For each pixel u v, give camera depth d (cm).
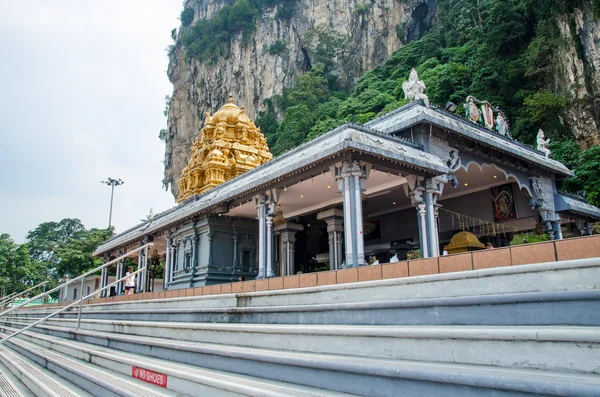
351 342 684
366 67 10319
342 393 575
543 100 4494
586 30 4475
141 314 1554
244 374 743
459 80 6072
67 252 5806
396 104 6456
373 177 1894
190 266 2633
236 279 2548
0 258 6506
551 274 648
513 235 2970
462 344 564
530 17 5441
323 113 8612
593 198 3644
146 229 3180
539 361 500
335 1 11044
